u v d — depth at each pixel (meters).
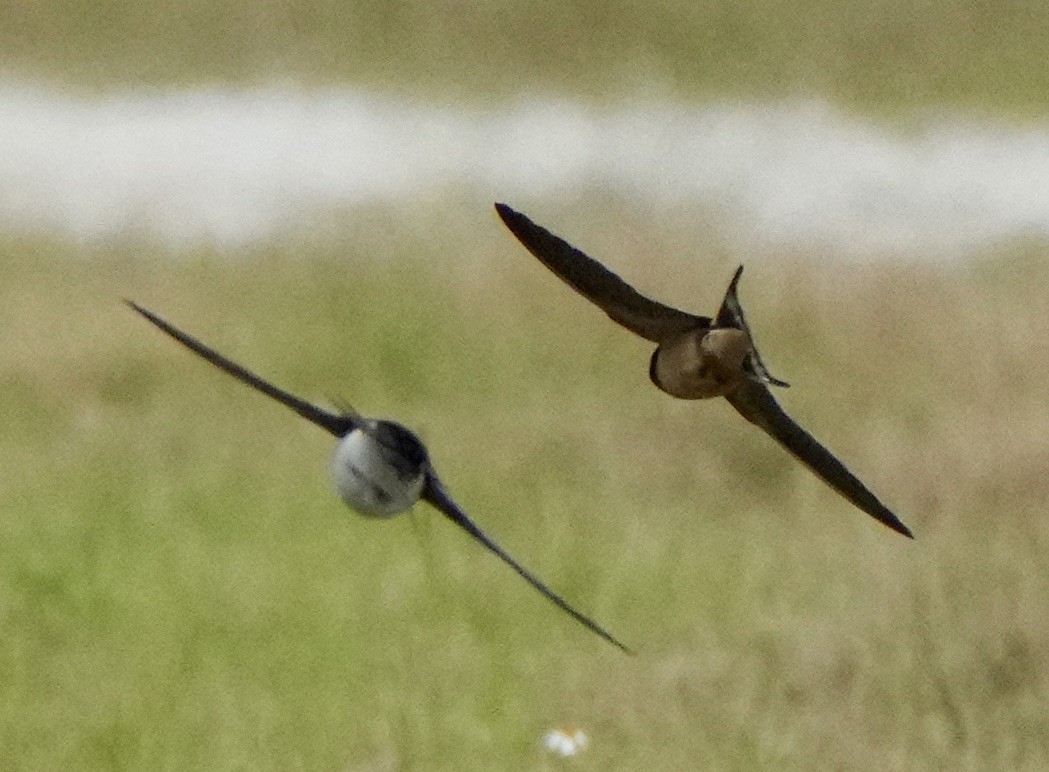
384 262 18.86
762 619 11.24
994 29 25.47
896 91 24.39
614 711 10.37
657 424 14.47
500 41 25.22
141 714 10.76
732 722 10.09
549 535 12.85
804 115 23.61
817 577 11.96
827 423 14.51
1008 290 17.83
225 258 19.44
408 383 15.85
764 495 13.44
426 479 4.47
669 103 24.12
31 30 25.08
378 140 23.03
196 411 15.27
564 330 16.62
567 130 23.23
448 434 14.71
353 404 15.59
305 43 25.02
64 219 20.56
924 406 14.58
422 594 12.10
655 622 11.66
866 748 9.84
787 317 17.03
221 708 10.82
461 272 18.20
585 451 14.16
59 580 12.13
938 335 16.08
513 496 13.53
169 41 25.08
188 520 13.27
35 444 14.60
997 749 9.76
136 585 12.28
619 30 25.00
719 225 20.88
